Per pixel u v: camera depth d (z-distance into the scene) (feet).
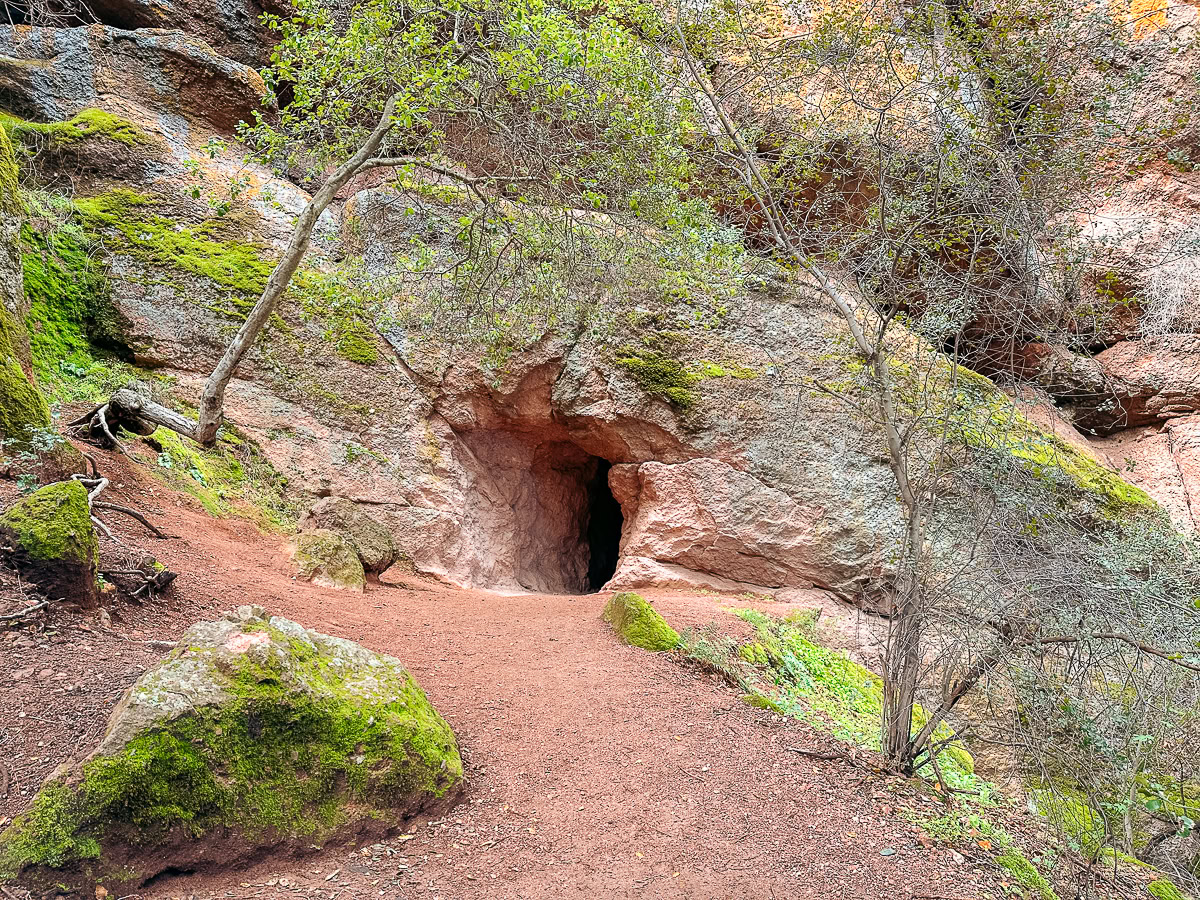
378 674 14.51
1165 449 42.42
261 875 11.52
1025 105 21.63
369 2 24.70
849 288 22.41
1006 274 21.49
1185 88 32.32
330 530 27.68
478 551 38.47
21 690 13.16
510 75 24.04
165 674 12.12
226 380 27.50
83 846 10.36
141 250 33.24
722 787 16.02
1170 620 15.64
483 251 29.30
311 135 29.04
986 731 21.24
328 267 36.76
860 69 24.43
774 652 25.68
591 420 38.04
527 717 17.79
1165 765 17.72
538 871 12.58
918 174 20.43
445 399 37.86
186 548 22.65
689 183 28.50
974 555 17.44
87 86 36.91
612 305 37.42
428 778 13.51
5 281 24.32
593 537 51.49
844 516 36.29
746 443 37.22
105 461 24.79
